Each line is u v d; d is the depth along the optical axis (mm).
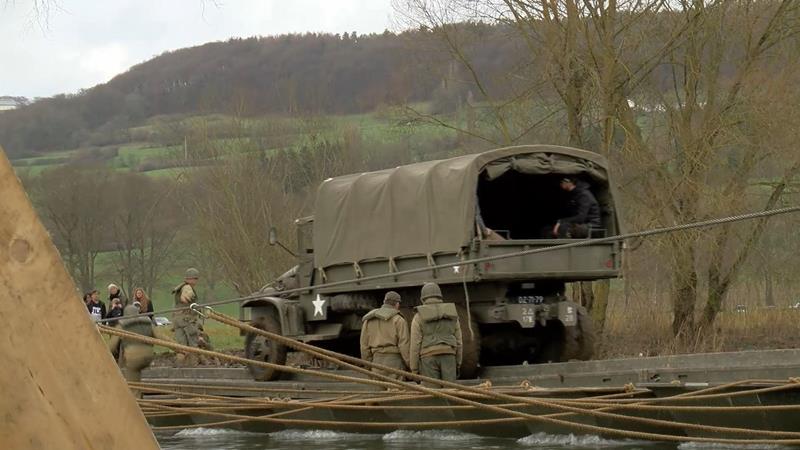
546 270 18141
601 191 19062
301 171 44438
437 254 18203
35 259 2291
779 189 26938
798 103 26531
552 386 15125
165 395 19297
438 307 16312
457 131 29734
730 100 26984
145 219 57312
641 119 28688
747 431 12078
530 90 28734
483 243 17609
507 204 20906
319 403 15602
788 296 26859
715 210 26438
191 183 44906
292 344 10969
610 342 26953
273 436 16438
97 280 57062
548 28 27766
